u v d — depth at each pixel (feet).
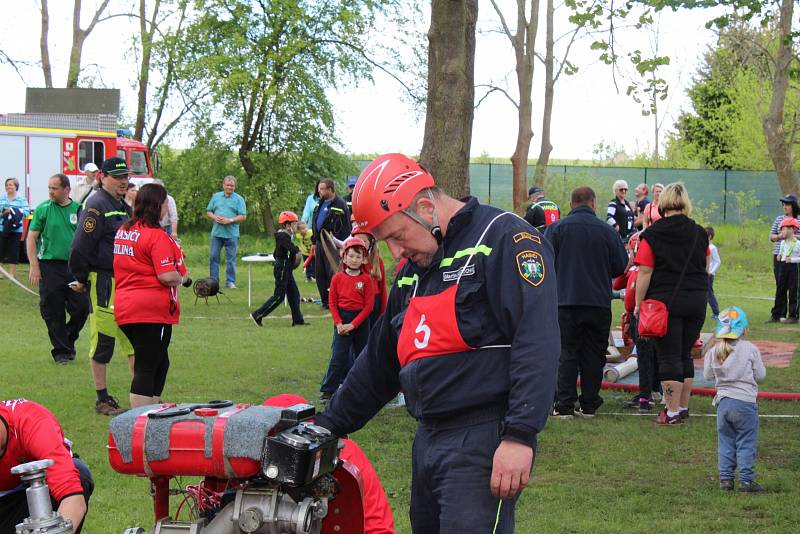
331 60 92.73
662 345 25.58
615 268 26.40
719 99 136.87
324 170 97.96
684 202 25.03
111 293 25.39
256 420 9.21
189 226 99.50
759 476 20.93
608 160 136.56
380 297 27.61
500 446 9.90
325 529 10.61
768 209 114.52
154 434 9.30
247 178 95.91
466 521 10.23
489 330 10.33
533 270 10.19
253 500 9.24
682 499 19.30
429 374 10.45
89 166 51.96
